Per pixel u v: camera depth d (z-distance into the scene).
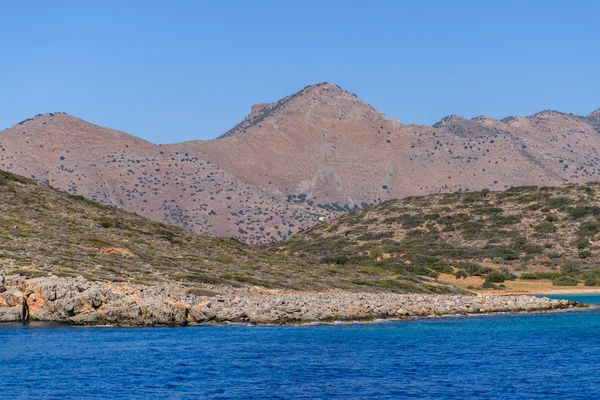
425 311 79.12
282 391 39.81
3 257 74.75
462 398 38.91
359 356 50.38
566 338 61.03
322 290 89.75
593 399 38.84
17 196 110.25
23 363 45.03
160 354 49.03
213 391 39.50
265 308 67.19
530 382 42.69
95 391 38.84
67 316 60.78
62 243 89.12
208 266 94.38
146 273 81.12
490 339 59.94
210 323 64.19
